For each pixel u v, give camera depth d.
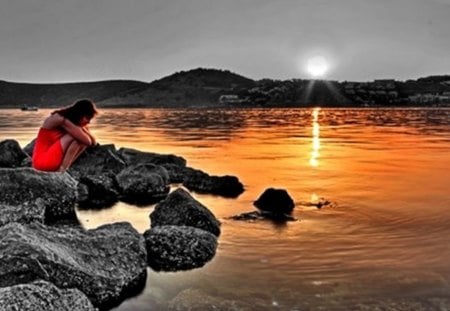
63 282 6.94
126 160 19.75
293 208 13.07
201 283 7.98
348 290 7.61
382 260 9.03
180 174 17.56
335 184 17.38
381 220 12.02
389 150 29.25
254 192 15.91
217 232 10.68
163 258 8.80
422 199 14.64
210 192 15.77
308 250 9.62
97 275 7.34
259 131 47.69
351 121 69.12
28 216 10.44
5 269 6.78
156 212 11.10
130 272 7.85
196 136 41.28
